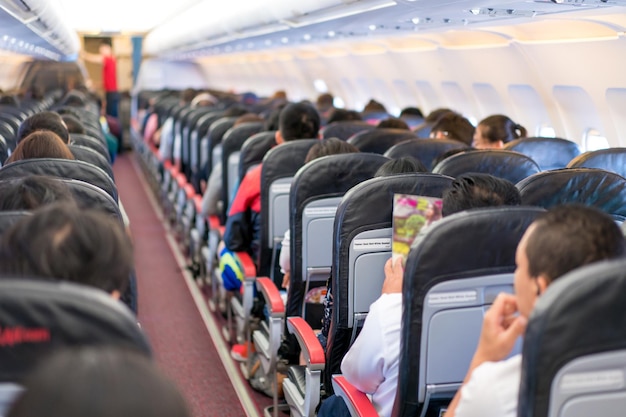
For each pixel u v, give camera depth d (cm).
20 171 260
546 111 609
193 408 391
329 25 593
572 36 502
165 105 1100
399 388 199
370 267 258
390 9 445
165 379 82
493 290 188
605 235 142
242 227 414
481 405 149
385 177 252
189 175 754
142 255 723
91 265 134
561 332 124
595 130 567
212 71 1819
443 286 185
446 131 511
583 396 129
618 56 473
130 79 1719
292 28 641
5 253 135
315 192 305
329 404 259
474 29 574
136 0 926
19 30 675
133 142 1538
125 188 1125
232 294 504
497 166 346
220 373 439
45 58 1330
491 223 182
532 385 127
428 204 223
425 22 536
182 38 1091
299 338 290
